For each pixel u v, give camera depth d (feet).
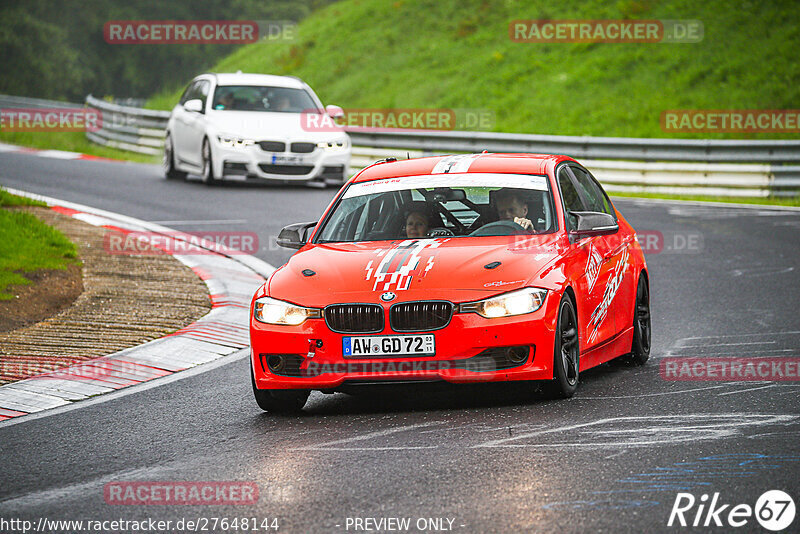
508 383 77.51
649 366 94.48
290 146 223.10
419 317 75.72
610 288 90.22
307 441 70.85
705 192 242.99
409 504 55.31
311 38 472.44
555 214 86.94
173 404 84.43
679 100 333.62
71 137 360.28
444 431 71.46
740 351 98.58
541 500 54.95
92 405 84.69
